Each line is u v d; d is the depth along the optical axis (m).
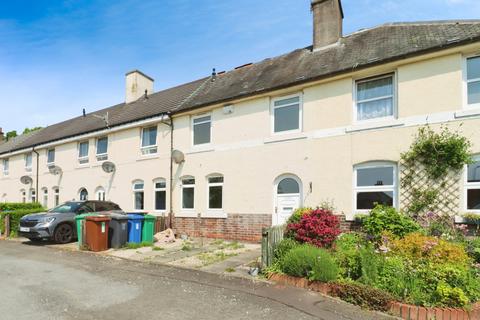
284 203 11.45
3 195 26.91
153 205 15.43
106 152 18.42
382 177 9.63
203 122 14.22
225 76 16.86
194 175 13.94
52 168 20.66
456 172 8.41
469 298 5.29
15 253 10.34
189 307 5.41
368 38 12.42
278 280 6.79
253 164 12.25
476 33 8.75
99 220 10.62
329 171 10.49
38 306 5.45
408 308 5.12
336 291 5.96
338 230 8.28
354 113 10.39
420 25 11.53
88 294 6.08
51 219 12.13
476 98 8.62
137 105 19.66
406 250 6.57
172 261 8.81
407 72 9.48
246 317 5.01
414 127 9.16
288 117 11.82
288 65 13.65
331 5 13.31
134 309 5.32
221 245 11.26
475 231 8.06
